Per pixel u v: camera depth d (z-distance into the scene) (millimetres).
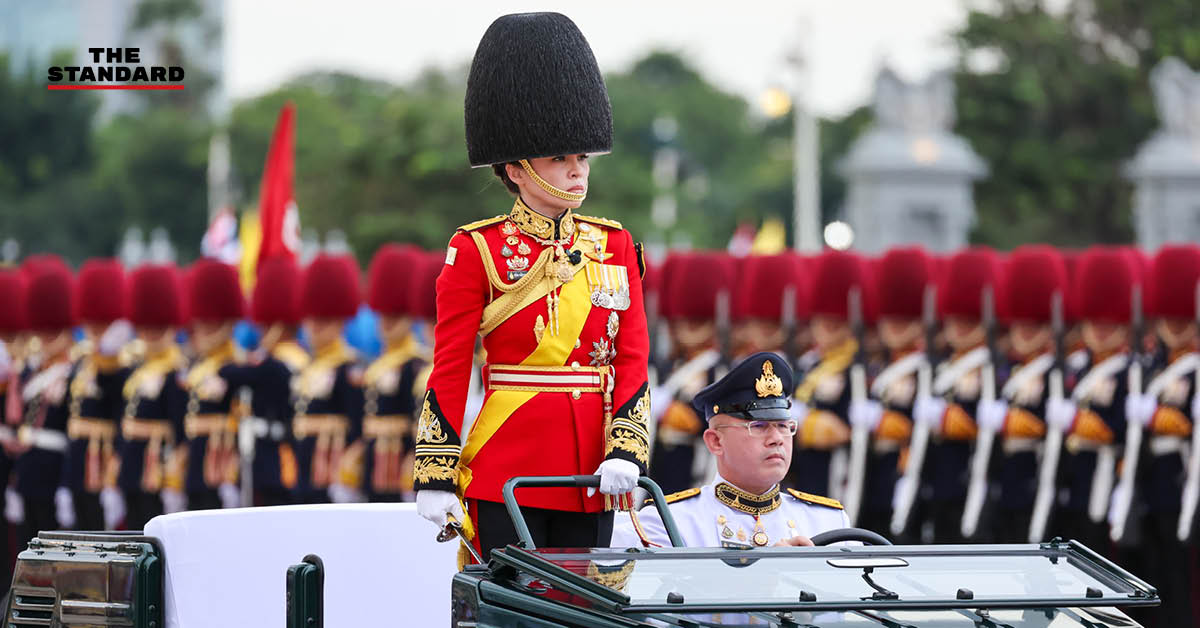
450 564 22891
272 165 54625
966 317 45188
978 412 44562
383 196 127625
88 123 195750
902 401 44750
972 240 145000
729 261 50000
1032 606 15281
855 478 44281
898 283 45875
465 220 125250
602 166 149625
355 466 47844
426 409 19438
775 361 22297
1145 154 105312
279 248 54188
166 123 195625
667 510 18594
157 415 48688
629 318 20172
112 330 49375
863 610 15031
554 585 15594
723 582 15594
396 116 129125
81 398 49906
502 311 19609
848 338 45188
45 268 51875
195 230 191625
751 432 22172
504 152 19719
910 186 109000
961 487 44531
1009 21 155375
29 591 20453
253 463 48125
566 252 19797
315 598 18922
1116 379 42438
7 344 53188
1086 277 43750
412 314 48375
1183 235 103562
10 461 52125
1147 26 152875
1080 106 151375
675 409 45750
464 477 19625
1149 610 41656
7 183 189875
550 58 19734
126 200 190250
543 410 19484
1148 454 41781
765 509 22516
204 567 20781
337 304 48656
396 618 22516
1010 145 149375
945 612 15336
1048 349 44812
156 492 48625
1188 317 42281
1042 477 43594
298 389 48750
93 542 20422
